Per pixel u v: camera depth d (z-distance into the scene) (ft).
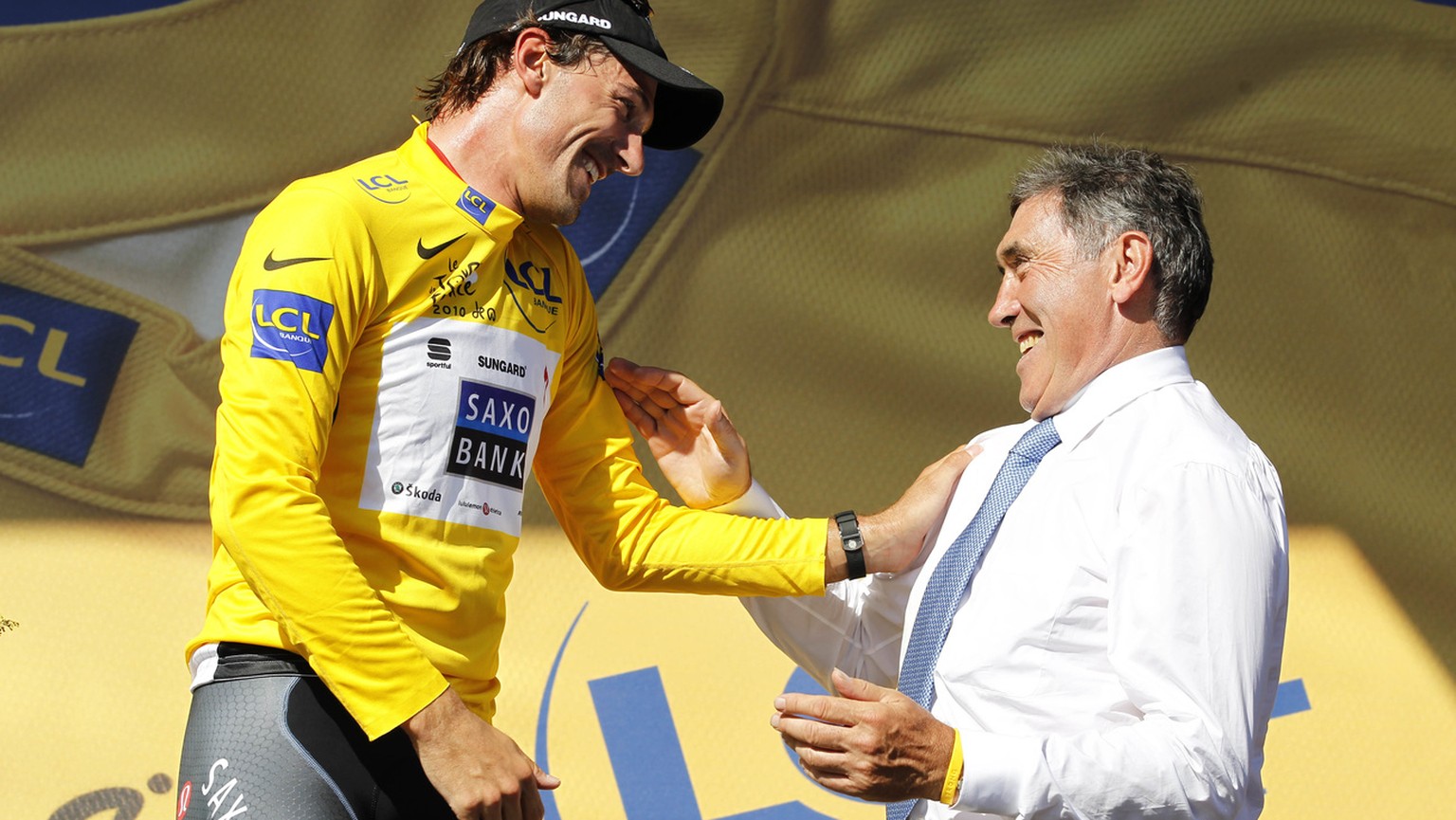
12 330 24.67
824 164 26.76
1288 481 25.94
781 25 26.81
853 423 25.99
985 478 15.52
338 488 12.75
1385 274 26.71
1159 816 11.93
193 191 25.46
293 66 25.90
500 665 24.21
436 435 12.99
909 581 15.85
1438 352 26.43
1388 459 26.03
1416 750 24.70
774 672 24.53
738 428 25.79
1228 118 26.99
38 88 25.26
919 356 26.27
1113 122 26.96
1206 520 12.81
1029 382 15.35
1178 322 14.79
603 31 13.76
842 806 24.02
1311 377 26.40
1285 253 26.76
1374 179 26.91
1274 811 24.43
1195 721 12.09
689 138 15.55
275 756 12.19
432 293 13.15
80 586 24.00
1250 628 12.46
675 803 23.89
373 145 25.93
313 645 11.69
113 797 23.27
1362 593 25.45
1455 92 26.94
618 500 15.74
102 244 25.13
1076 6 27.02
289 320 12.16
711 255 26.30
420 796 12.64
